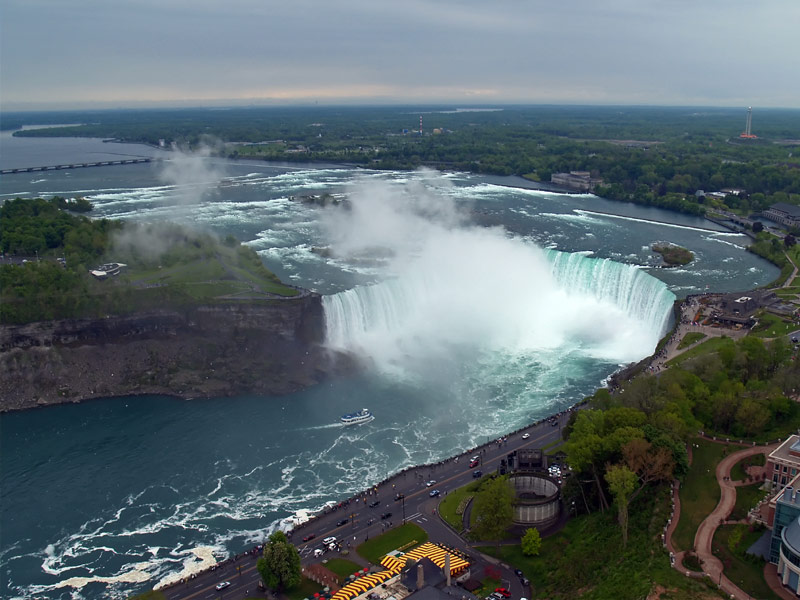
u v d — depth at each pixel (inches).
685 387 7785.4
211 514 7076.8
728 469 6461.6
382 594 5260.8
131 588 6058.1
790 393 7691.9
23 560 6486.2
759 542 5310.0
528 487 6742.1
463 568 5674.2
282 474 7751.0
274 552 5728.3
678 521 5713.6
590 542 5802.2
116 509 7214.6
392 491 7185.0
